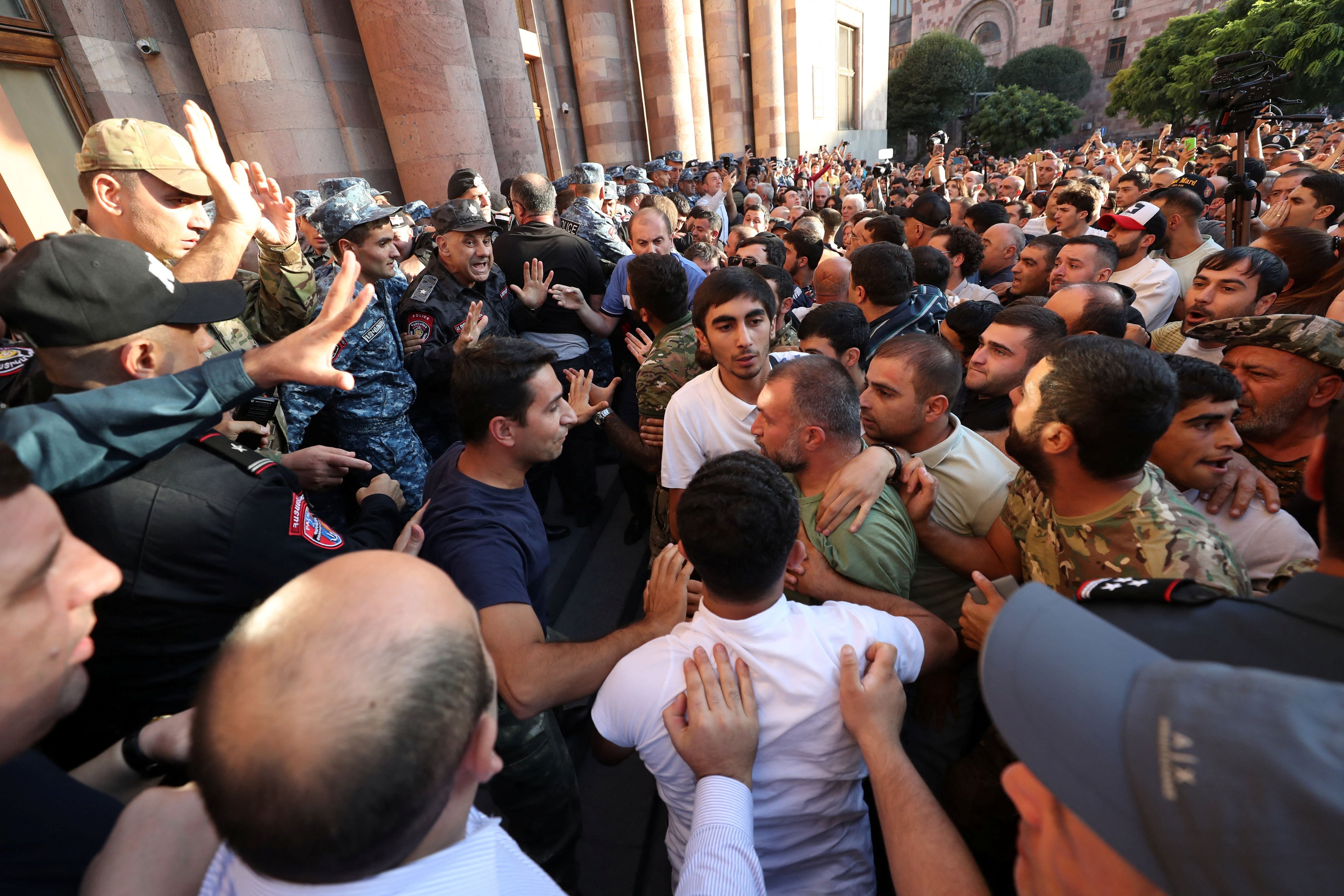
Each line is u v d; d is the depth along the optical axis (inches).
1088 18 1583.4
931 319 105.5
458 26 223.1
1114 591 32.4
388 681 18.5
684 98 521.0
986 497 62.8
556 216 212.1
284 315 77.0
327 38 213.0
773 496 40.0
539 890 26.8
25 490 22.9
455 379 54.9
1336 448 25.1
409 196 236.8
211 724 18.3
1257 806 13.9
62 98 168.4
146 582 37.2
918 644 46.6
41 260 36.0
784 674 41.1
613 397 150.7
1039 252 134.8
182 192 63.8
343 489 95.4
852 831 44.3
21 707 22.5
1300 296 99.0
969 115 1467.8
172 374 37.2
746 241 138.8
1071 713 17.7
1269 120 273.4
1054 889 19.8
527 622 48.8
